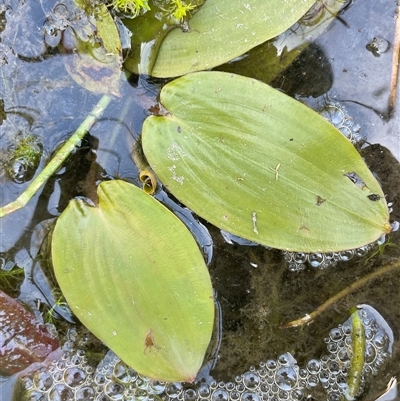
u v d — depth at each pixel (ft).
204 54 0.81
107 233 0.79
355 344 0.87
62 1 0.82
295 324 0.87
